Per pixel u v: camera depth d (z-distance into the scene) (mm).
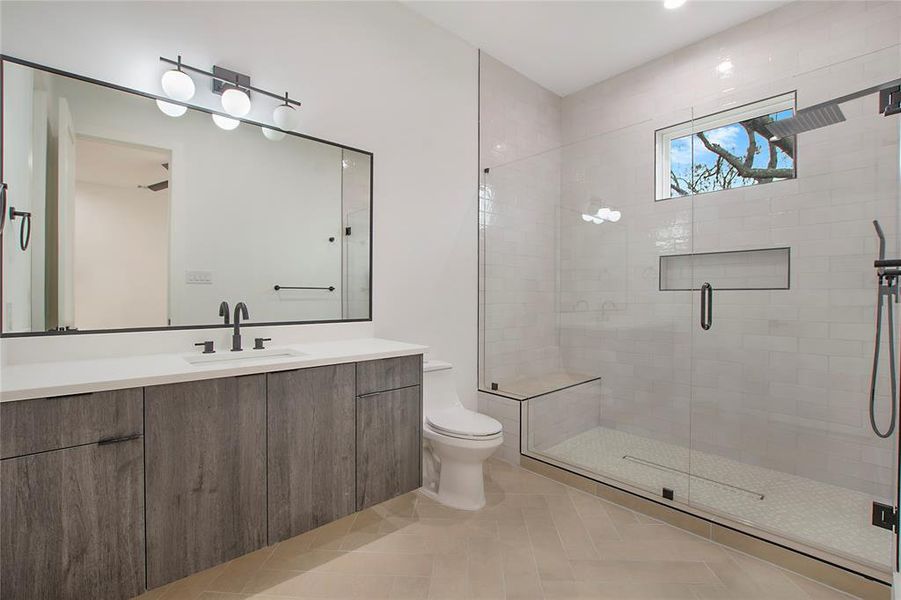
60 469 1145
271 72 2090
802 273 2307
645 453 2738
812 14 2469
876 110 2031
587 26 2844
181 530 1349
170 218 1825
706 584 1601
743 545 1809
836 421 2197
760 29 2678
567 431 3039
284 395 1585
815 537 1766
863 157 2074
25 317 1494
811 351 2277
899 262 1727
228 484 1445
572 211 3303
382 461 1907
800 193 2309
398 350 1972
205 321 1908
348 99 2383
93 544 1194
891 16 2211
